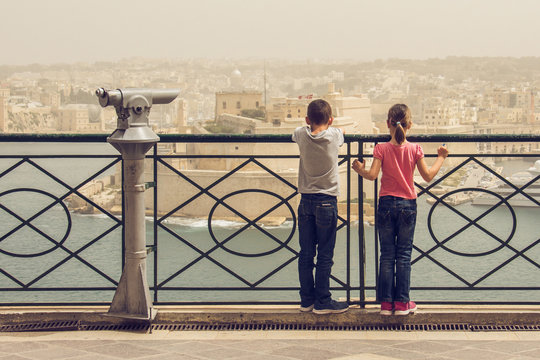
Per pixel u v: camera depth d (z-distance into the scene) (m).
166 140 5.23
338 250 45.97
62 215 72.12
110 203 82.38
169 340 4.90
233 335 5.02
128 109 4.98
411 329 5.14
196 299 41.94
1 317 5.26
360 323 5.21
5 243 57.91
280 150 84.56
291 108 143.50
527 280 39.50
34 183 92.94
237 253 5.29
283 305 5.43
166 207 79.50
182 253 55.31
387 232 5.14
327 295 5.23
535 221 42.94
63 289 5.32
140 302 5.16
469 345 4.74
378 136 5.26
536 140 5.20
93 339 4.93
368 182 69.19
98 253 54.03
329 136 5.02
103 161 119.44
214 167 87.38
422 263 42.34
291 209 5.21
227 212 78.12
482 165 5.20
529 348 4.66
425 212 52.41
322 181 5.07
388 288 5.14
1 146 129.62
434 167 5.16
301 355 4.55
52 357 4.54
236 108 155.88
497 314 5.15
